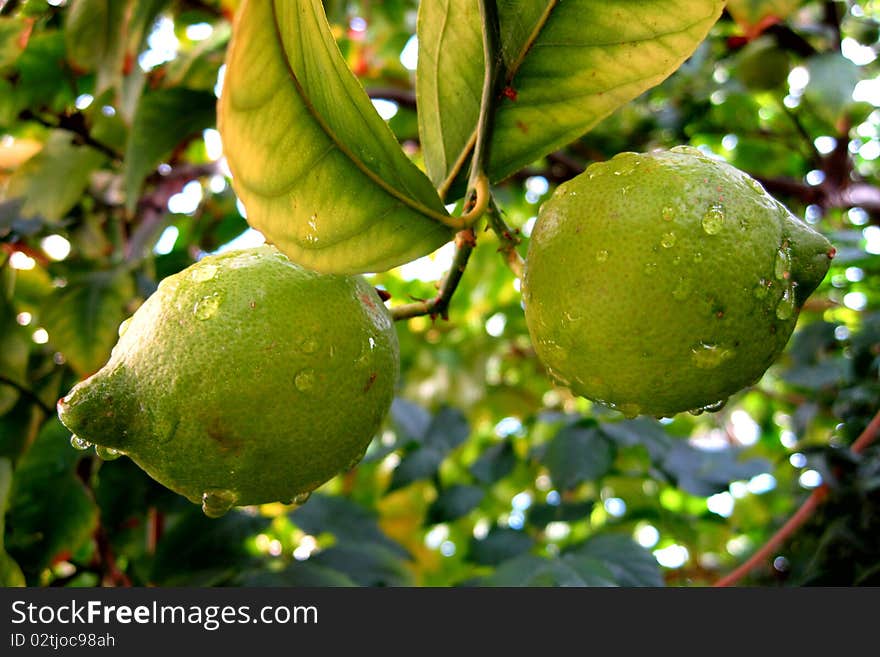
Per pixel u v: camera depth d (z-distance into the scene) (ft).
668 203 0.98
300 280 0.99
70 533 1.37
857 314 1.85
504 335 2.39
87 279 1.45
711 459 1.53
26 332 1.46
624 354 0.99
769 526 1.83
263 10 0.84
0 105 1.48
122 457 1.37
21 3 1.49
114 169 1.67
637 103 2.27
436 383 2.37
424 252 0.97
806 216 2.00
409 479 1.59
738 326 0.98
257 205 0.88
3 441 1.44
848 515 1.41
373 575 1.38
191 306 0.98
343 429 1.00
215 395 0.96
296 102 0.88
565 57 1.03
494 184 1.08
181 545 1.34
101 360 1.42
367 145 0.92
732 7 1.53
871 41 2.06
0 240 1.40
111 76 1.44
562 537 2.23
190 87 1.47
